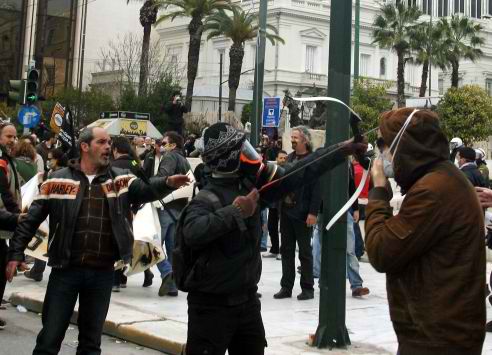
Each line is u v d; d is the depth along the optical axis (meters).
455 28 54.41
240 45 40.97
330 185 6.30
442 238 2.83
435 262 2.83
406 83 63.12
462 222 2.82
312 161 3.84
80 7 58.41
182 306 8.23
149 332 6.86
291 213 8.64
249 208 3.56
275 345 6.45
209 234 3.51
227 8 41.25
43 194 4.93
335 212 6.29
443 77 72.31
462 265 2.81
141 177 4.78
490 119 44.72
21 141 10.88
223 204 3.69
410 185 3.00
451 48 54.12
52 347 4.82
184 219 3.67
